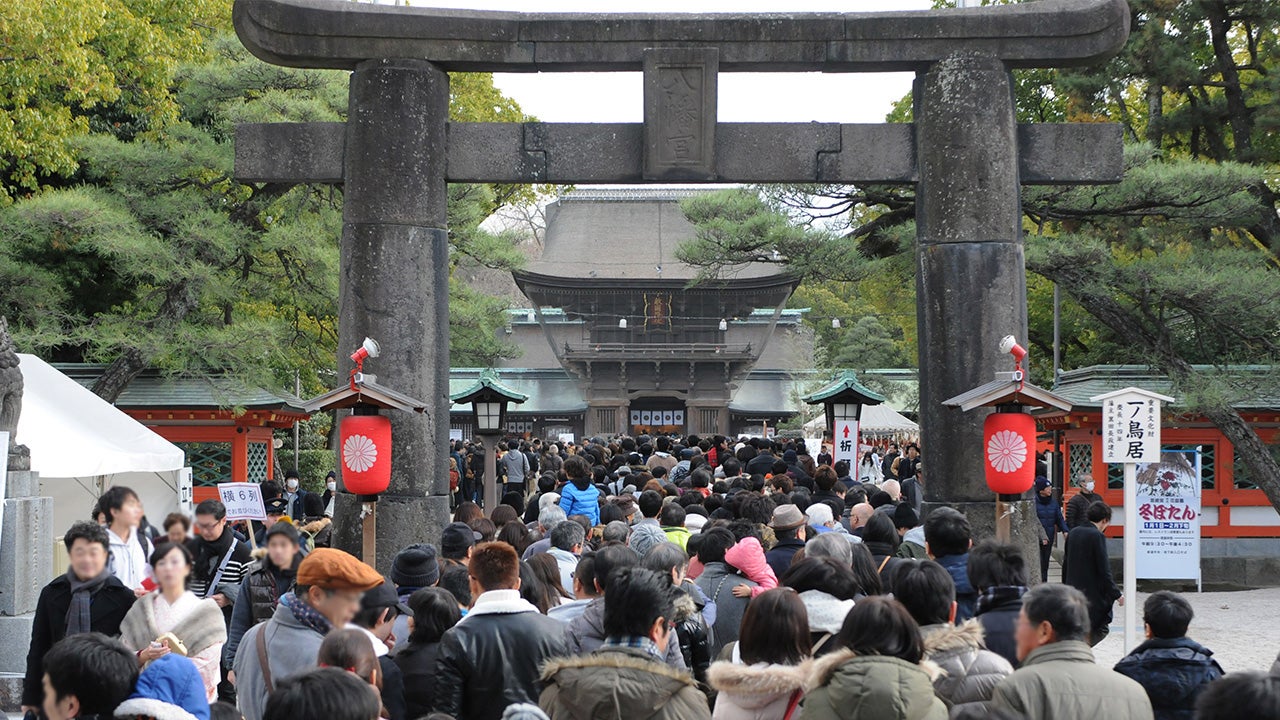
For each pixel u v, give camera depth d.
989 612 6.04
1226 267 17.50
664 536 7.89
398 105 11.48
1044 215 18.80
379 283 11.42
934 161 11.53
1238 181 17.28
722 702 4.88
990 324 11.37
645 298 71.81
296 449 25.67
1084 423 19.66
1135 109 26.48
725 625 7.20
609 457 25.62
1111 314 19.11
